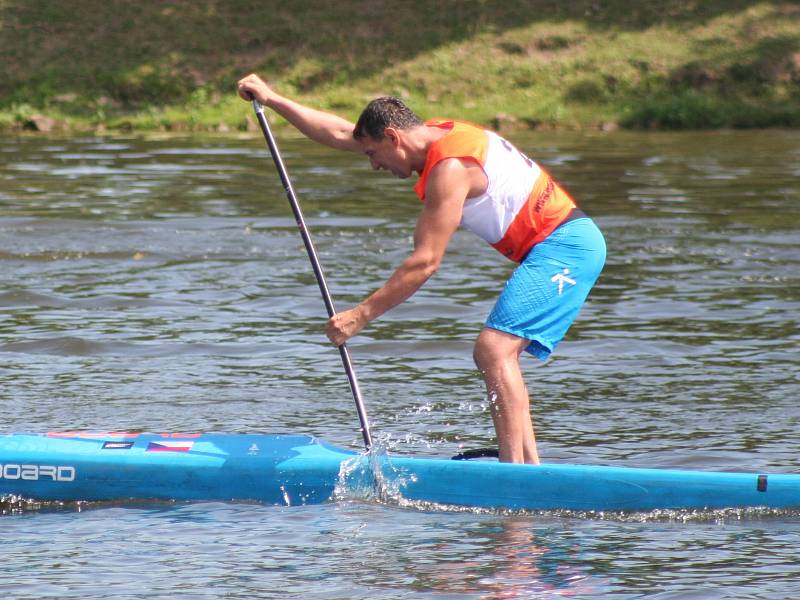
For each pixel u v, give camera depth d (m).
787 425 21.77
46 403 23.09
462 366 26.34
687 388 24.34
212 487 18.02
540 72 94.06
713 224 45.47
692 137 82.56
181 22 97.81
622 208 49.62
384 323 30.27
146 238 42.41
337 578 14.77
